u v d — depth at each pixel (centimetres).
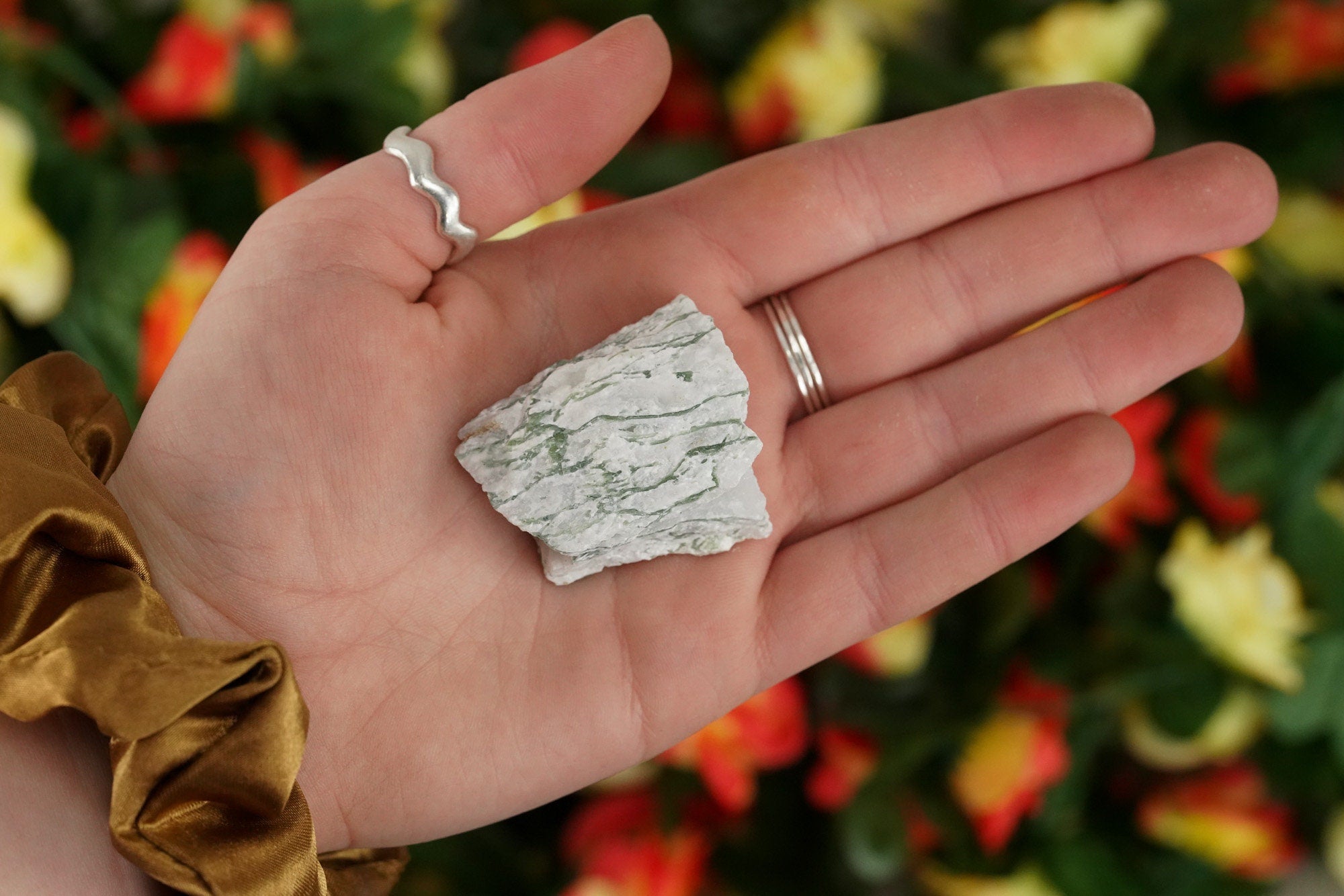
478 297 37
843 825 40
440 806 36
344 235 36
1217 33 42
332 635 36
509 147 36
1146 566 41
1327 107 43
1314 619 41
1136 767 43
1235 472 41
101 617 34
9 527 34
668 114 43
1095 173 38
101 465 36
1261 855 42
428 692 36
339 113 42
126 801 33
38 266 39
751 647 37
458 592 36
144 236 40
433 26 41
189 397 36
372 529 36
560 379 37
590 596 37
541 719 36
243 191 41
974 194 38
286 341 36
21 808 33
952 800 41
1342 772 42
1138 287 38
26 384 36
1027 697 40
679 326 37
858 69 41
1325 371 42
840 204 38
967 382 38
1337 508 41
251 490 36
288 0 41
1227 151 38
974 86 42
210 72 40
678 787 40
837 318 38
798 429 38
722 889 41
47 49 40
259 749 34
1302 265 42
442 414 37
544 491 36
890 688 41
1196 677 41
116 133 41
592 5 42
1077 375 38
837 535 37
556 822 41
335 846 36
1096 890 41
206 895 33
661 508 36
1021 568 41
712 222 38
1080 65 42
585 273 38
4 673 34
